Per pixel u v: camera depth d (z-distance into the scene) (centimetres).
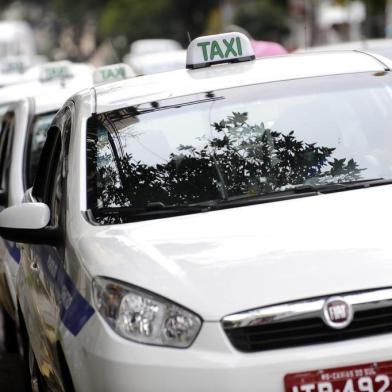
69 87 2434
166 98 1470
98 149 1407
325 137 1404
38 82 2834
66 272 1283
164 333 1130
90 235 1281
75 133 1438
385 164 1377
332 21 8662
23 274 1578
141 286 1154
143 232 1263
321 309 1125
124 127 1428
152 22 16662
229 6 11969
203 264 1173
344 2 7588
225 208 1311
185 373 1112
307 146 1392
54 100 2203
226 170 1368
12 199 2038
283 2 12219
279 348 1121
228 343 1119
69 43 19338
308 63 1543
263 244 1198
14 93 2725
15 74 3850
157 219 1308
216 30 12506
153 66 4628
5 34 11344
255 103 1445
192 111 1441
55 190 1474
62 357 1270
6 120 2334
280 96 1455
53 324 1286
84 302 1198
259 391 1108
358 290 1132
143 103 1465
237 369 1107
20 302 1600
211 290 1139
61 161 1460
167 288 1146
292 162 1376
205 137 1409
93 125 1441
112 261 1199
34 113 2169
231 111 1437
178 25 16662
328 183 1350
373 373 1116
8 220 1367
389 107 1445
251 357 1112
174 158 1388
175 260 1185
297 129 1413
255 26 11800
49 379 1395
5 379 2083
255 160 1379
